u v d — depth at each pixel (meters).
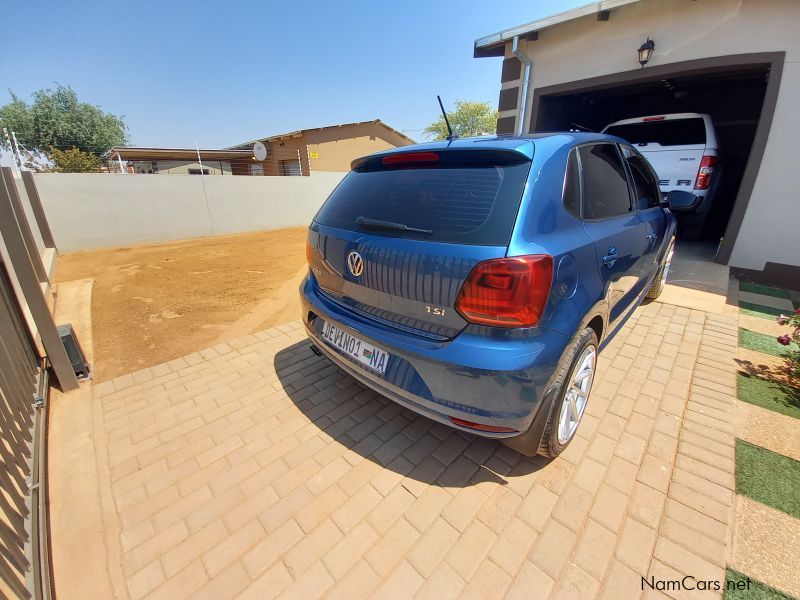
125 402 2.67
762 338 3.49
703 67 5.37
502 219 1.58
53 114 23.81
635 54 5.90
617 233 2.32
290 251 8.51
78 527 1.73
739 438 2.21
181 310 4.64
